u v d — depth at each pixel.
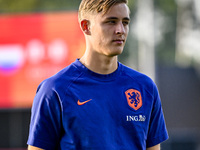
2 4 62.47
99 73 7.54
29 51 36.69
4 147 40.50
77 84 7.40
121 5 7.17
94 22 7.29
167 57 77.50
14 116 40.19
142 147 7.42
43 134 7.31
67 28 36.19
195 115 48.88
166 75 49.97
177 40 77.69
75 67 7.61
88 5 7.36
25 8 62.69
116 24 7.14
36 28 36.50
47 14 36.41
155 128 7.94
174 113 49.03
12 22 36.69
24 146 40.16
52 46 36.41
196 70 49.81
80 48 36.09
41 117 7.32
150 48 47.31
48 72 36.53
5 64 36.97
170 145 48.31
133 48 66.94
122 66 7.83
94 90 7.39
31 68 36.69
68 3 62.38
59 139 7.41
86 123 7.12
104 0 7.13
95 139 7.06
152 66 45.78
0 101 37.19
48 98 7.29
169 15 77.44
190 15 77.50
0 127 40.44
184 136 48.34
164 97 49.53
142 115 7.50
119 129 7.27
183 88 49.59
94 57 7.51
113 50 7.13
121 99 7.43
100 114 7.20
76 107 7.20
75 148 7.11
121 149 7.20
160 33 76.75
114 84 7.54
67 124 7.16
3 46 36.78
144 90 7.71
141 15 61.84
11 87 37.00
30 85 36.78
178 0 77.06
